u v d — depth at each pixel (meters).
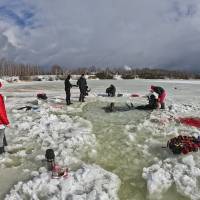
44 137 11.08
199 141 9.61
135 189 7.35
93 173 7.81
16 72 127.00
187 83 49.19
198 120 13.97
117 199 6.79
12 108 17.36
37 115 14.99
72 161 8.73
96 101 20.78
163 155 9.26
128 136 11.10
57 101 20.20
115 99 22.34
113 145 10.32
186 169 8.09
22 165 8.68
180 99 23.31
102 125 13.06
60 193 6.92
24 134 11.58
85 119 14.38
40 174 7.83
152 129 12.27
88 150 9.78
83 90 20.45
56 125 12.54
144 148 9.91
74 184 7.31
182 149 9.09
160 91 16.84
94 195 6.79
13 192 7.09
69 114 15.75
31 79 73.75
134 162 8.87
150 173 7.97
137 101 21.00
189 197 6.96
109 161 8.96
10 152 9.66
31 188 7.22
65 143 10.20
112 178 7.65
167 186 7.40
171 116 14.75
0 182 7.68
